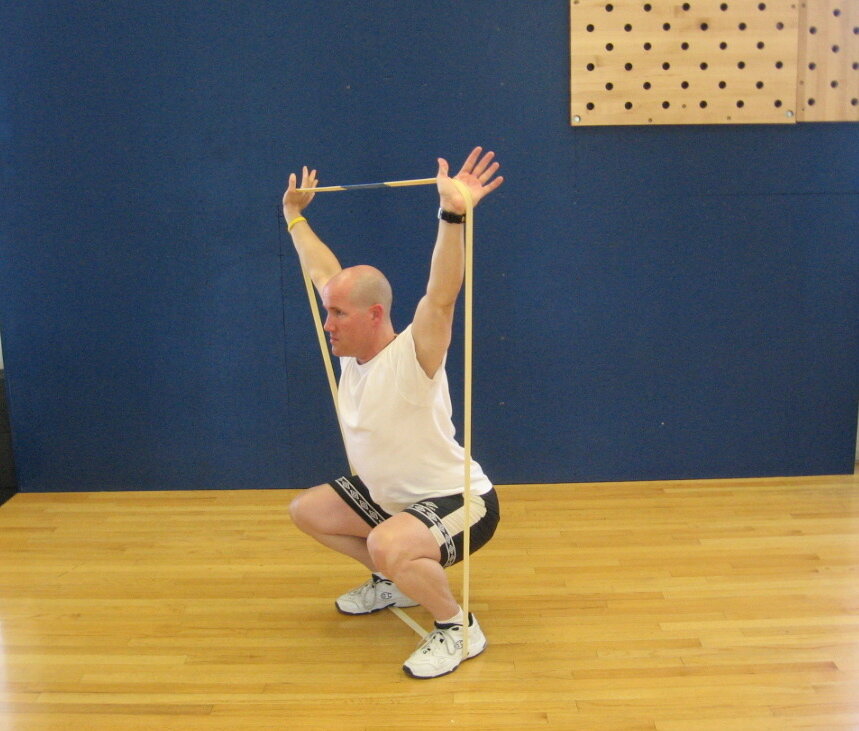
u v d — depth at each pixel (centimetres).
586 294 315
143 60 299
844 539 277
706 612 234
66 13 296
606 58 296
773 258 315
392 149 304
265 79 299
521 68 298
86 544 287
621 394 324
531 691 201
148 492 332
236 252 311
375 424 199
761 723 188
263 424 326
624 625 229
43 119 304
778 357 322
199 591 254
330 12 295
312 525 229
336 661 217
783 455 331
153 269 314
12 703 201
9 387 324
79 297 317
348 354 200
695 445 329
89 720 195
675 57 297
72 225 311
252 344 319
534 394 322
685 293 316
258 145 304
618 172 306
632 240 311
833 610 234
